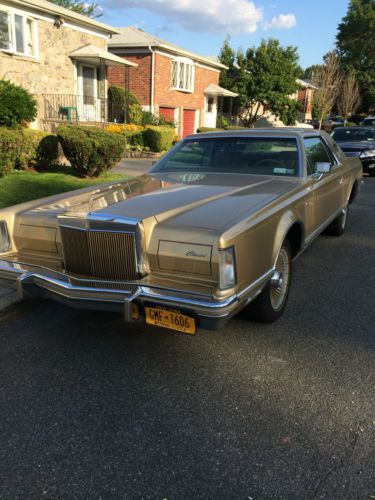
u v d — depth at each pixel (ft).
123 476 7.23
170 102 82.64
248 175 14.60
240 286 9.43
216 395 9.38
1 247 11.52
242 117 117.91
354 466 7.45
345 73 164.25
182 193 11.92
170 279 9.43
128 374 10.16
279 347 11.33
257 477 7.22
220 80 113.09
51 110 56.34
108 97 70.54
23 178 29.48
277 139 15.37
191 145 16.60
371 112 171.42
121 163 48.21
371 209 30.01
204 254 9.02
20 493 6.89
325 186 16.26
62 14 54.13
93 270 10.07
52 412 8.79
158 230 9.57
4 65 49.11
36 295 10.60
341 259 18.88
